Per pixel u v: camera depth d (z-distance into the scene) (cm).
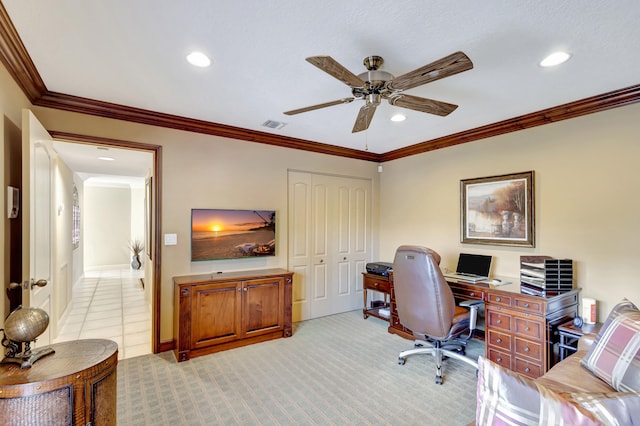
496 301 280
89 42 189
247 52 201
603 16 163
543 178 311
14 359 139
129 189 918
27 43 189
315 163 437
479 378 102
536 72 225
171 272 329
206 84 248
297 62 213
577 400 97
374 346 339
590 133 280
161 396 240
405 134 386
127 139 307
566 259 281
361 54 202
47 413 125
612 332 167
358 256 483
